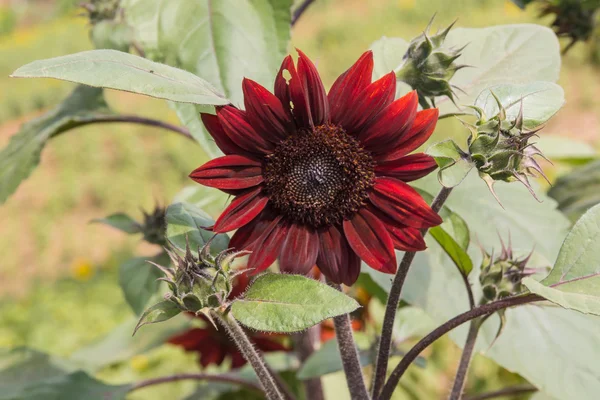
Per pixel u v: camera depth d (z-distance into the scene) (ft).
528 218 3.58
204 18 3.28
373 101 2.82
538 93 2.80
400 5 22.58
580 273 2.78
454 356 6.88
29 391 3.79
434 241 3.46
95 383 3.83
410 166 2.84
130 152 17.60
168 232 2.88
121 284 3.73
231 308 2.72
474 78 3.32
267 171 2.84
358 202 2.83
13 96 24.18
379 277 3.38
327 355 3.75
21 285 13.03
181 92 2.74
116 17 3.65
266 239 2.83
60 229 15.15
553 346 3.30
